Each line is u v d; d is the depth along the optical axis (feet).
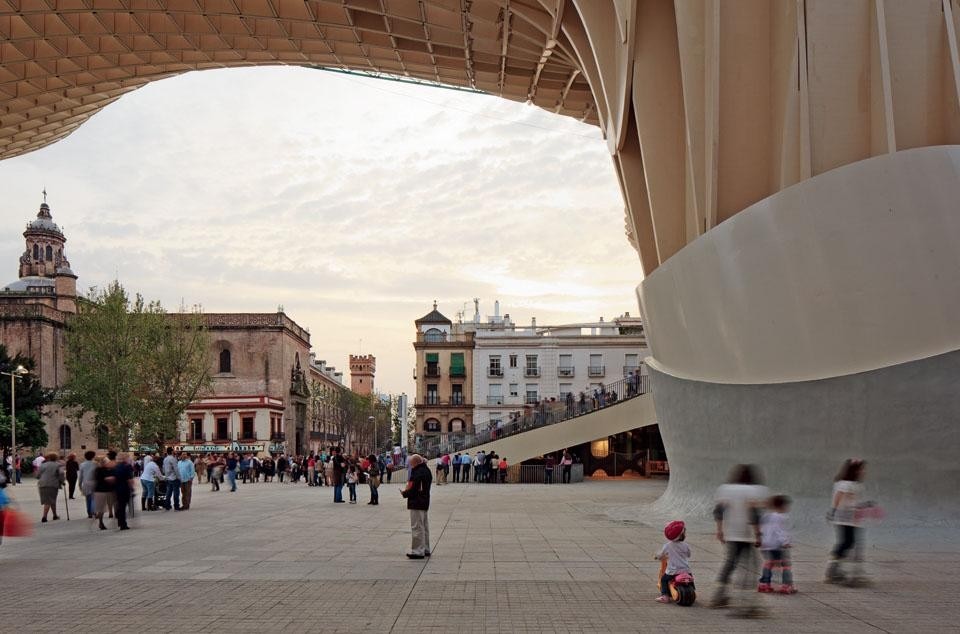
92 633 24.00
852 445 45.60
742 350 52.65
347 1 94.32
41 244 330.95
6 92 112.57
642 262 77.46
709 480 56.59
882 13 48.73
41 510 75.87
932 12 49.06
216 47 108.06
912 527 42.57
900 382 43.47
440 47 108.06
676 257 59.82
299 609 27.25
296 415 280.72
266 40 106.22
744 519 26.66
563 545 44.45
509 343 244.63
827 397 46.55
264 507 77.71
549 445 130.93
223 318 256.93
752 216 51.13
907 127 48.78
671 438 63.21
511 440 132.16
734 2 57.31
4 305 222.07
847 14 50.55
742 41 57.26
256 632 24.04
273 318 258.37
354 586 31.60
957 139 47.24
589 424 130.62
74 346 179.93
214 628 24.56
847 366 45.98
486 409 243.19
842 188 45.80
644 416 129.49
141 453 205.77
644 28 67.87
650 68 67.77
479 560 38.68
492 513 66.39
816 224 46.91
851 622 24.90
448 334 261.44
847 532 31.27
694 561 37.81
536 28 94.07
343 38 106.01
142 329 178.60
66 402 182.39
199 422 241.14
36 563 38.70
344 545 45.19
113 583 32.65
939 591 29.86
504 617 25.90
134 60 111.04
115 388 174.09
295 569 36.09
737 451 53.11
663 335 64.13
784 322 49.21
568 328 253.65
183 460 75.00
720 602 27.32
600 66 77.20
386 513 69.46
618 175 85.81
